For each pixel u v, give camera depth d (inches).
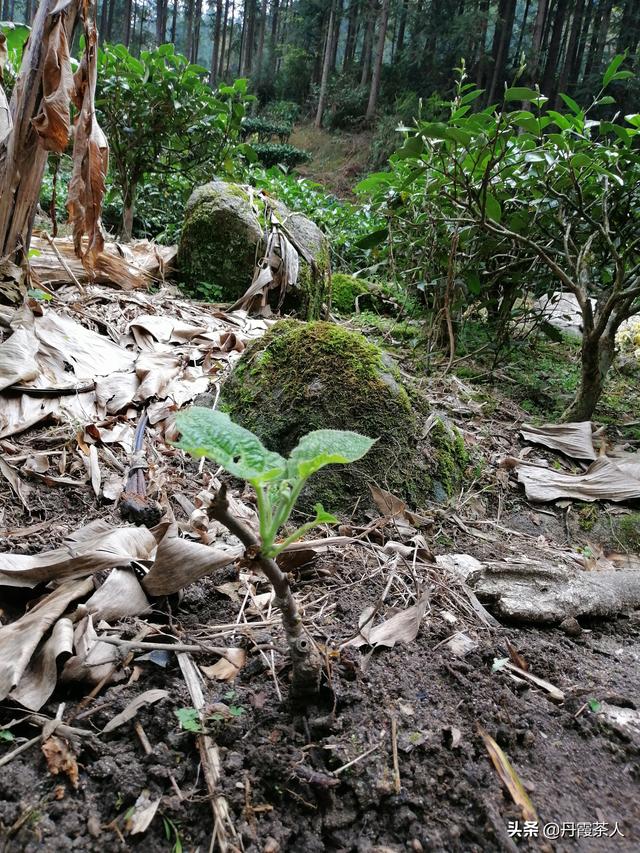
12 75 171.2
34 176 103.9
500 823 43.6
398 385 92.6
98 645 53.0
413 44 676.1
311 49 922.7
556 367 161.5
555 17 545.0
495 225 128.4
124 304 138.5
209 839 41.7
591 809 46.3
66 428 88.2
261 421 90.4
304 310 176.1
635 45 478.9
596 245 147.9
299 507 82.7
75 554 61.2
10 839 40.3
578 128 132.1
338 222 286.2
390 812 44.1
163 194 252.4
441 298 156.6
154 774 44.3
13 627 52.7
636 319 177.9
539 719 53.7
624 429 127.6
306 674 47.4
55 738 46.1
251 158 247.1
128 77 205.5
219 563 60.7
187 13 1005.8
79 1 96.8
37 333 101.8
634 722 54.3
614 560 88.4
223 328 139.0
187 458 89.4
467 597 70.0
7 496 74.0
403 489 87.8
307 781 44.1
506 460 106.0
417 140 126.3
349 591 67.5
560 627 68.9
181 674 53.3
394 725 49.4
